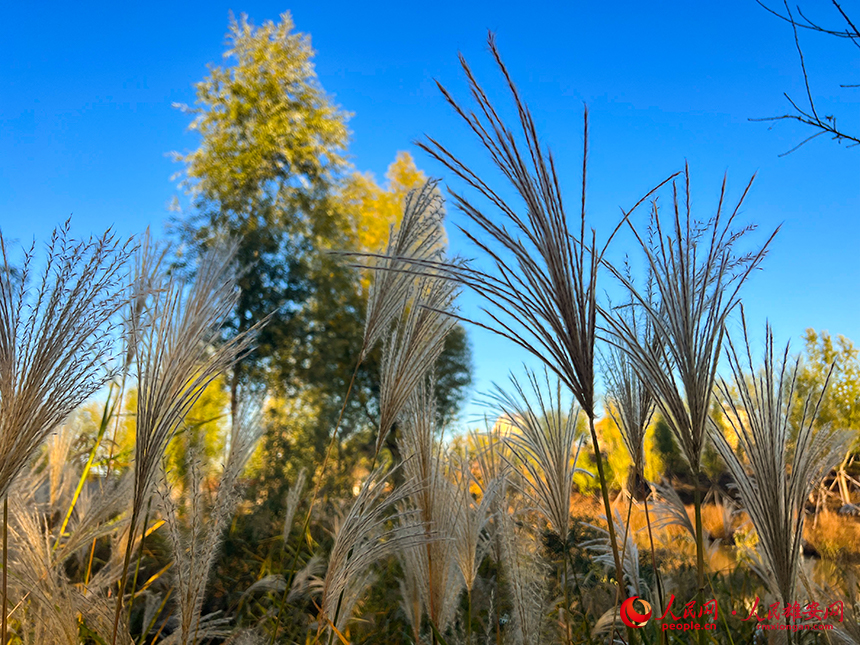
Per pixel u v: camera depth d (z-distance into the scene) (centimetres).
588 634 204
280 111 1446
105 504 174
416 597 198
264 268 1199
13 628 172
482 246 109
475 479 220
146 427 125
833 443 151
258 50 1507
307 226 1363
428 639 201
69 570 234
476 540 180
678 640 168
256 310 1170
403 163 1622
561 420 171
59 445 232
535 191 105
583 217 104
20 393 110
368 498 163
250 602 271
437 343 187
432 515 176
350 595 188
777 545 136
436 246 193
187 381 129
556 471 169
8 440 110
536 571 168
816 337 588
